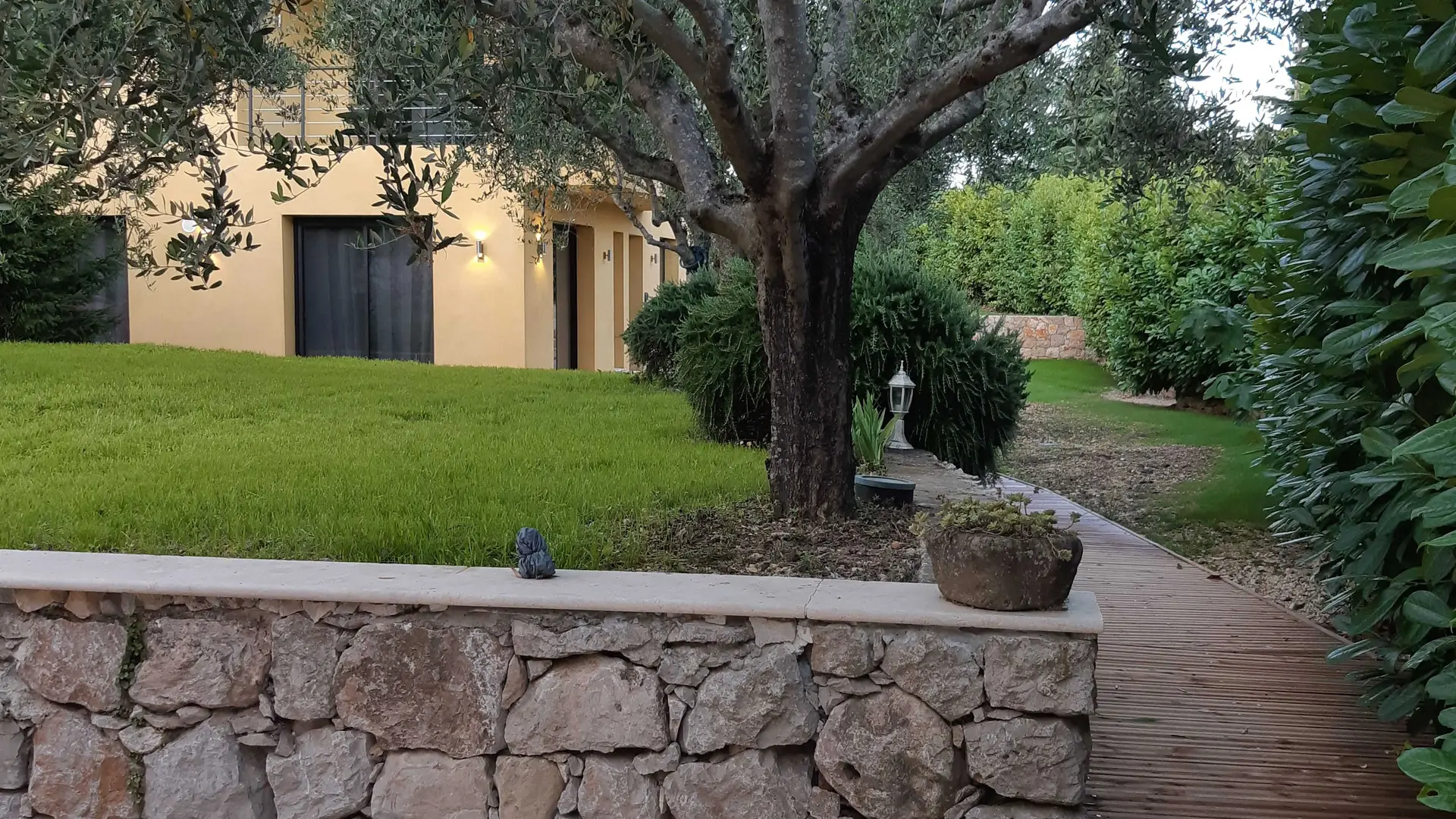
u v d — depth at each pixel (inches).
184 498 190.5
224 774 122.5
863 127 169.3
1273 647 184.2
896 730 111.8
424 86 134.5
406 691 119.3
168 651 122.3
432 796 119.7
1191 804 125.7
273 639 121.0
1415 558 135.2
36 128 124.1
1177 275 493.7
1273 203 236.4
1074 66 228.2
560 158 312.3
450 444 265.7
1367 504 139.3
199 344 598.2
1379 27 121.8
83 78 120.4
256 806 123.0
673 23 147.6
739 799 114.7
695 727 115.3
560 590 118.0
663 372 462.3
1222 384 380.2
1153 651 181.3
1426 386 123.1
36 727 125.0
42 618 124.1
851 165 163.6
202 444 260.5
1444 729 134.1
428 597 117.0
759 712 114.0
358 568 127.8
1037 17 150.0
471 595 116.7
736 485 218.7
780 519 185.5
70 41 120.9
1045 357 762.2
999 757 109.8
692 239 546.9
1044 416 539.2
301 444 262.5
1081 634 108.3
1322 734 146.4
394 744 120.0
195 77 124.9
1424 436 74.7
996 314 838.5
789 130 158.9
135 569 126.0
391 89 141.9
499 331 584.7
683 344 330.0
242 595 119.2
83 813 124.4
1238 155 213.6
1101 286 565.6
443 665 118.6
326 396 365.7
